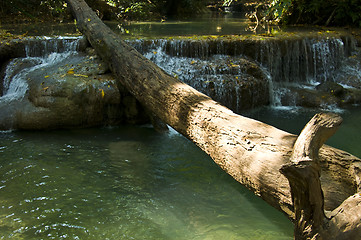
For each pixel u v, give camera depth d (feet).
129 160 15.03
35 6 36.86
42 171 13.69
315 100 22.26
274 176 8.37
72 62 20.52
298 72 25.43
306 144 7.26
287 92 23.09
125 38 24.08
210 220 11.11
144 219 11.05
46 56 21.97
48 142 16.40
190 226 10.77
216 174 14.08
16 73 20.25
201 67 21.50
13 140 16.48
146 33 28.22
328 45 26.02
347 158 8.21
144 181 13.39
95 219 10.93
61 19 35.81
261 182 8.66
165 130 18.03
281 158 8.57
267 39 23.58
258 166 8.83
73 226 10.50
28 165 14.10
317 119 7.66
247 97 21.07
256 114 20.97
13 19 34.12
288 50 24.45
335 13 34.09
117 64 18.42
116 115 18.57
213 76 21.06
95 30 21.53
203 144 11.29
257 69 22.07
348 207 7.02
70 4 26.48
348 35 27.48
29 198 11.85
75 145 16.22
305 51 25.16
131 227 10.61
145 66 16.62
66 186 12.74
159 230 10.51
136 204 11.87
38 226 10.39
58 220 10.75
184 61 22.34
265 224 10.94
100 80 18.28
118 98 18.08
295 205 7.10
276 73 24.48
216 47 23.36
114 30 30.12
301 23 36.40
